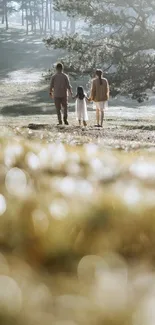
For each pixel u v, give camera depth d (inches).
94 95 938.7
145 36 1578.5
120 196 88.4
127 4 1668.3
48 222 61.4
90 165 206.5
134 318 29.5
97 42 1710.1
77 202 81.0
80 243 56.4
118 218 68.4
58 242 53.8
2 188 112.0
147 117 1808.6
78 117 993.5
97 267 38.9
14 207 75.7
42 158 214.1
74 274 39.8
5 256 47.4
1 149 243.8
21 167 183.3
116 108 2242.9
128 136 689.0
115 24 1660.9
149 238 63.0
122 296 31.4
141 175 169.8
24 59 3998.5
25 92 2679.6
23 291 32.3
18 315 29.8
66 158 225.3
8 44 4726.9
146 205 75.9
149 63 1571.1
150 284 34.8
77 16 1684.3
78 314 29.9
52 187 121.4
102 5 1678.2
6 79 3198.8
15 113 2037.4
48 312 30.2
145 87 1593.3
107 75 1603.1
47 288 34.2
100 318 29.5
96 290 32.7
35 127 868.0
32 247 53.7
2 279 33.8
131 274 37.9
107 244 58.5
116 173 176.6
